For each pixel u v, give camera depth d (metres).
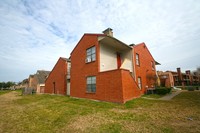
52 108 9.94
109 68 14.05
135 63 15.70
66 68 21.89
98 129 5.16
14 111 9.73
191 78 44.62
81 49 15.69
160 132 4.58
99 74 12.34
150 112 7.26
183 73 40.88
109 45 14.65
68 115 7.52
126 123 5.66
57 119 6.90
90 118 6.67
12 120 7.21
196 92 15.34
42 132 5.24
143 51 18.81
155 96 13.54
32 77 43.44
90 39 14.16
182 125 5.18
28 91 27.95
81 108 9.21
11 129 5.75
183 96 12.67
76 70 16.27
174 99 11.23
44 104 12.32
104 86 11.59
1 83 66.88
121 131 4.82
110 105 9.56
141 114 6.94
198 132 4.50
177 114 6.66
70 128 5.47
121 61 16.53
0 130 5.67
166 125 5.23
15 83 79.25
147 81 18.06
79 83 15.32
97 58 12.79
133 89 11.96
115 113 7.38
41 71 40.38
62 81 21.86
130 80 11.56
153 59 21.88
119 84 10.25
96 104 10.38
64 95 20.27
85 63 14.59
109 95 10.97
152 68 20.77
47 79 27.84
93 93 12.80
